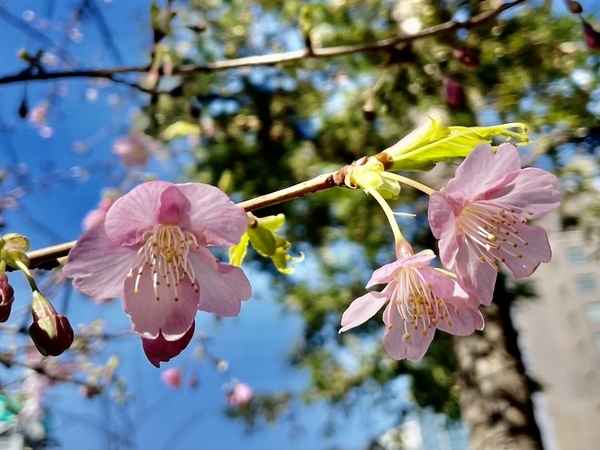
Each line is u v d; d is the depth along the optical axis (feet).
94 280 0.28
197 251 0.29
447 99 0.86
